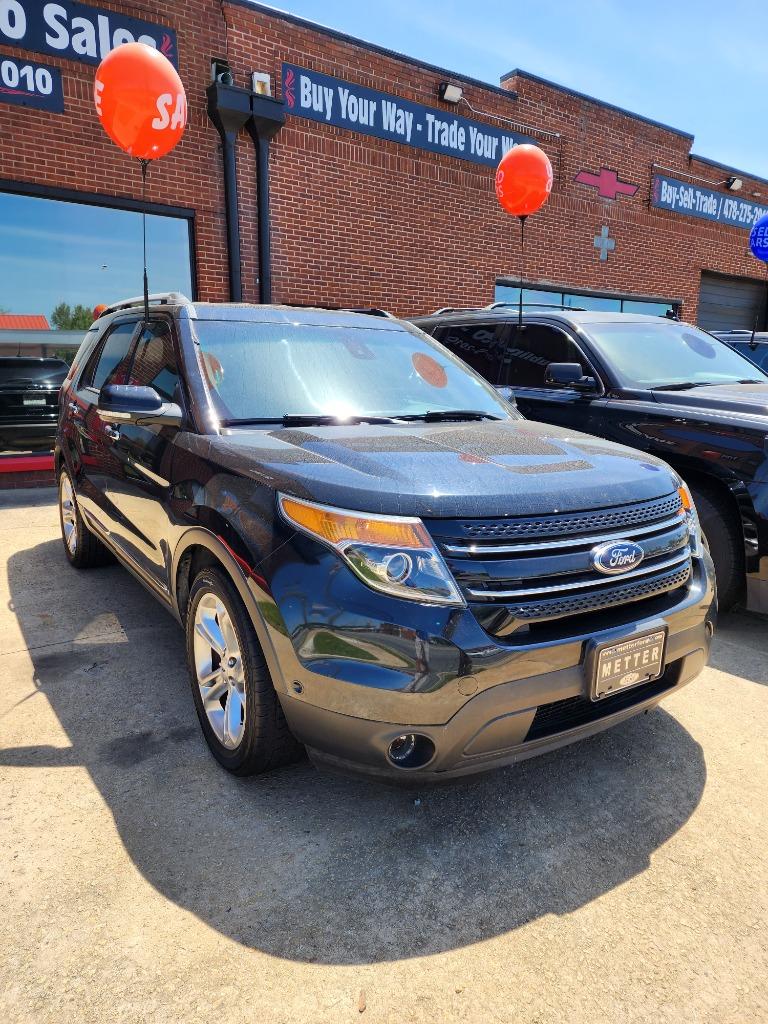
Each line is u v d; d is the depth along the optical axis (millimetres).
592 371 4797
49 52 7391
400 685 1942
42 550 5398
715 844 2254
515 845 2236
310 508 2100
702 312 16031
